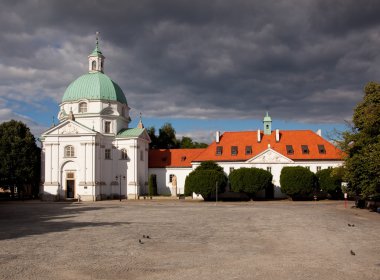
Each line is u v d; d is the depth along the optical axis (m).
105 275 16.53
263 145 85.44
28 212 50.56
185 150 94.69
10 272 17.03
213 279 15.82
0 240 25.77
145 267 17.92
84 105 86.94
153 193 88.75
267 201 74.12
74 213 48.16
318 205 61.50
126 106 93.25
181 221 37.31
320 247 22.75
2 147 83.50
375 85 51.03
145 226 33.22
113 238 26.34
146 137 91.19
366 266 18.02
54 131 81.62
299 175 72.50
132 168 85.44
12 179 83.62
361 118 49.94
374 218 39.56
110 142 86.31
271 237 26.62
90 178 79.69
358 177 46.94
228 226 33.00
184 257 20.05
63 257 20.11
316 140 84.69
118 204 67.12
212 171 74.25
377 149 42.62
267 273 16.75
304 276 16.27
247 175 73.31
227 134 89.75
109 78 91.19
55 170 80.88
